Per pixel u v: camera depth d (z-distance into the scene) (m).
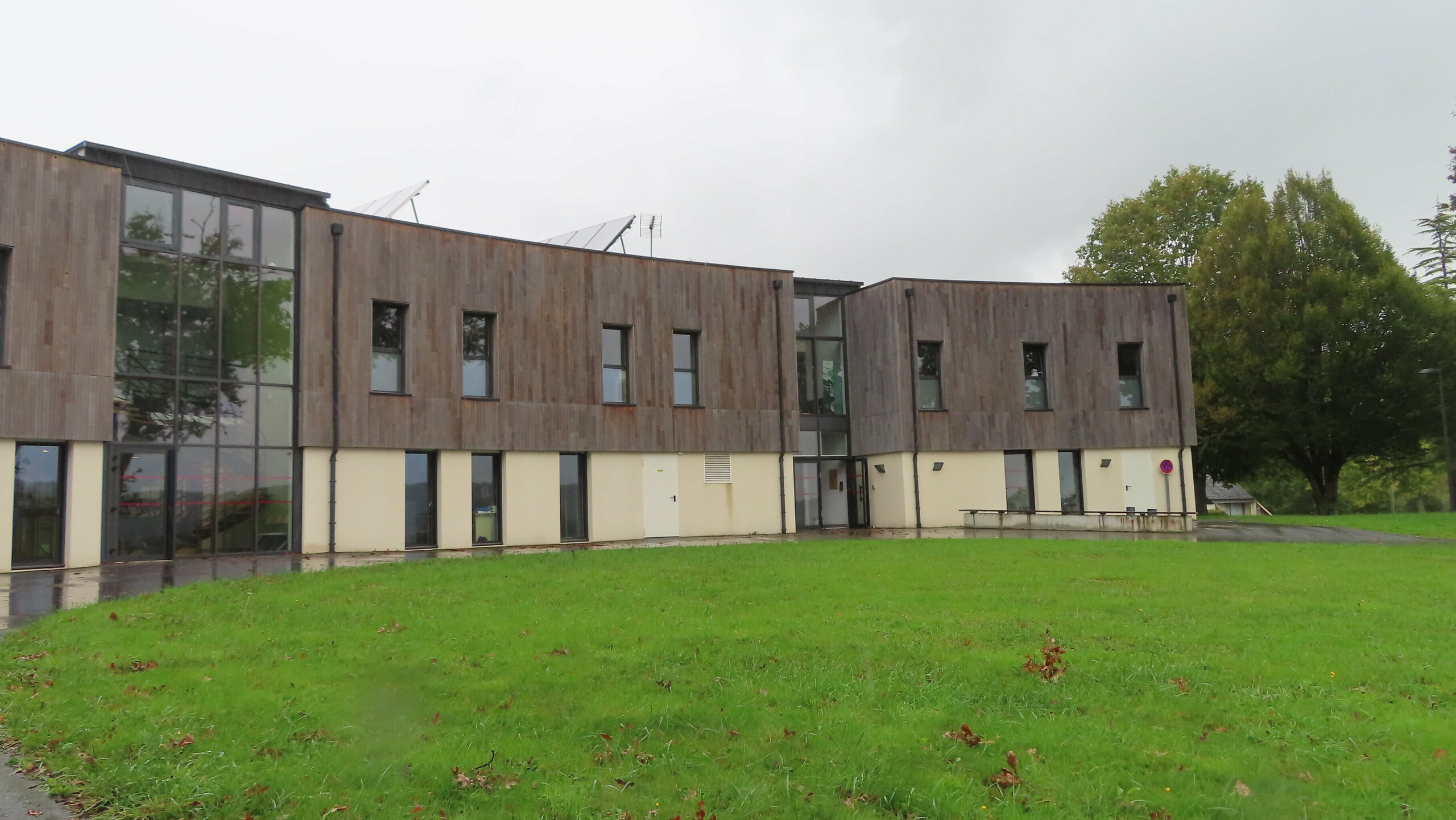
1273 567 15.32
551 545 24.86
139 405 19.64
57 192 18.66
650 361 27.03
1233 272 43.03
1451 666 8.10
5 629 10.03
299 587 12.94
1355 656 8.54
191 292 20.50
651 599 11.91
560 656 8.48
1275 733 6.46
